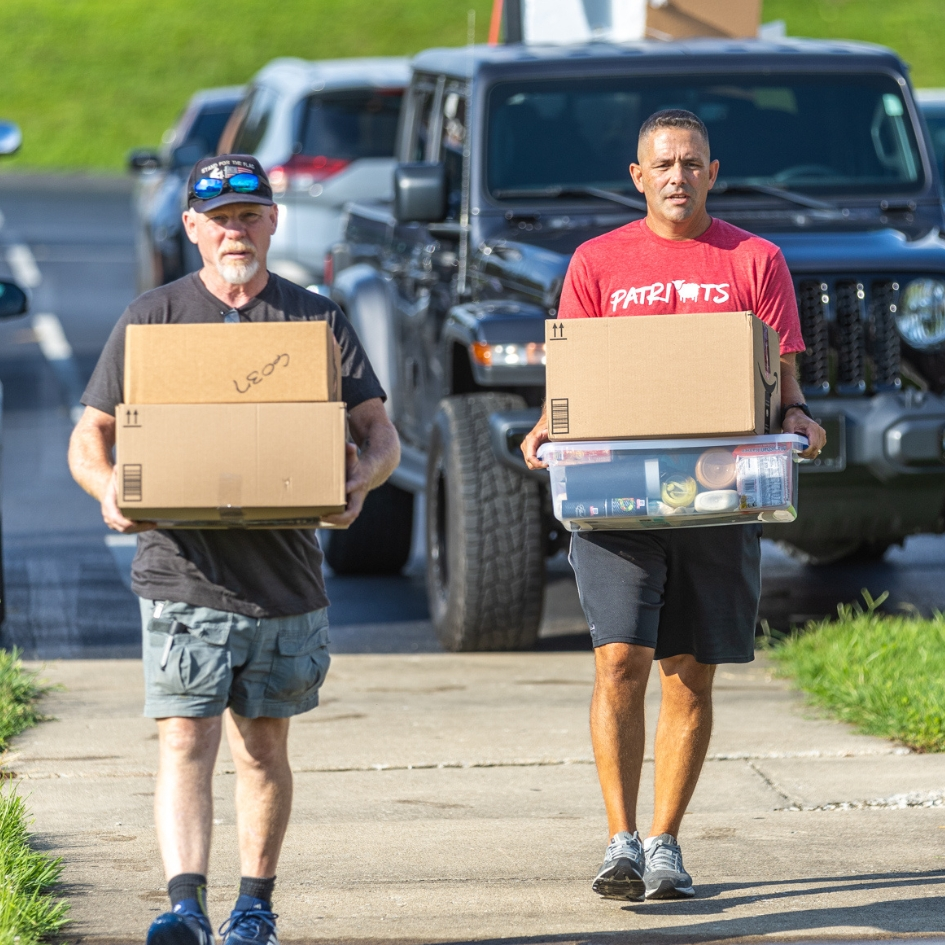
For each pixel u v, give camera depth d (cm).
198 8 16588
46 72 15450
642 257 1599
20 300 2648
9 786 1953
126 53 15738
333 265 3800
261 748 1411
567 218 2819
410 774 2039
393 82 4762
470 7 16462
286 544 1386
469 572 2597
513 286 2634
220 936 1402
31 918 1453
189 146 5294
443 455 2686
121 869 1661
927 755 2100
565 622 2977
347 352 1454
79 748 2114
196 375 1336
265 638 1378
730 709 2330
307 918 1531
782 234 2686
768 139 2914
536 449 1580
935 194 2897
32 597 3081
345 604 3170
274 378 1338
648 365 1484
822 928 1505
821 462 2522
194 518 1338
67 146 14125
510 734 2209
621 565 1560
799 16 15975
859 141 2928
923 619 2847
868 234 2683
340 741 2175
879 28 15762
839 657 2448
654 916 1541
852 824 1830
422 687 2459
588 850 1741
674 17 3291
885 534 2650
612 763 1558
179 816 1327
